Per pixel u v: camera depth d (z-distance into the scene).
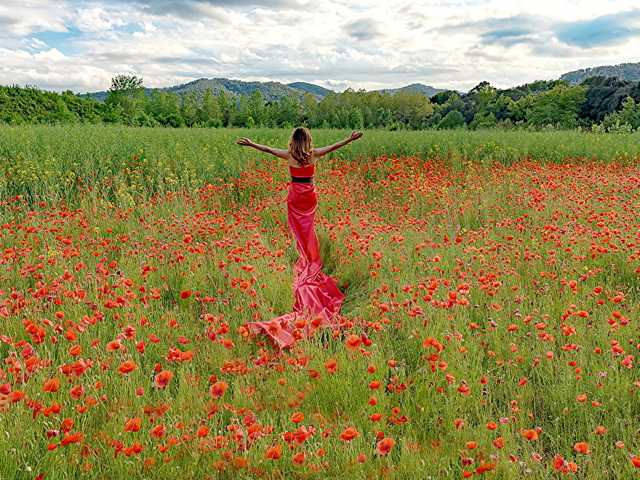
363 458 2.53
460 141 17.66
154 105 76.69
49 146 11.88
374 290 5.59
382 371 3.63
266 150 6.22
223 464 2.59
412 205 9.53
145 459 2.67
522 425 3.21
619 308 4.73
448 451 3.00
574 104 68.00
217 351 4.13
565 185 10.10
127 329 3.49
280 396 3.49
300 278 5.91
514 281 5.49
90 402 2.95
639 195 9.16
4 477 2.54
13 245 6.68
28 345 3.28
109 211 8.62
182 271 5.77
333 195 9.85
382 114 102.50
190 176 11.26
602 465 2.84
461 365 3.76
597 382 3.46
